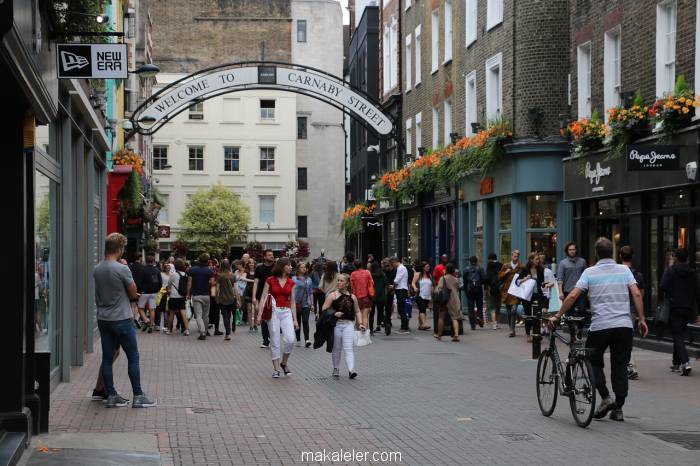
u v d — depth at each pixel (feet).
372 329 95.20
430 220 143.13
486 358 70.13
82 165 62.49
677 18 69.92
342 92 127.95
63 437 36.35
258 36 269.85
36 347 43.24
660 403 47.11
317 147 266.36
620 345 41.81
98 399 47.09
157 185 247.91
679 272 57.88
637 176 74.79
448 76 131.34
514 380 56.90
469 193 120.37
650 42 74.59
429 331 98.37
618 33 82.53
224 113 251.39
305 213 265.54
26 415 34.73
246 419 42.16
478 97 116.78
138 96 160.97
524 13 101.86
